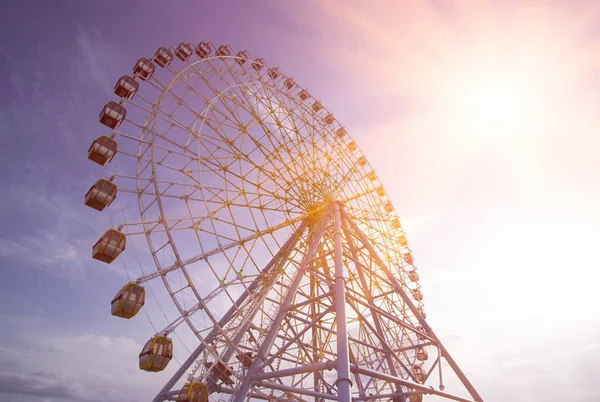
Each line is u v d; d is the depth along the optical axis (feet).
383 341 82.07
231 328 78.69
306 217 103.55
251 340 87.92
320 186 108.47
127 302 75.72
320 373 80.18
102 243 78.54
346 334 60.70
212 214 88.12
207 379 76.59
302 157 108.37
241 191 95.86
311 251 89.45
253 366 70.23
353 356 92.38
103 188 83.87
